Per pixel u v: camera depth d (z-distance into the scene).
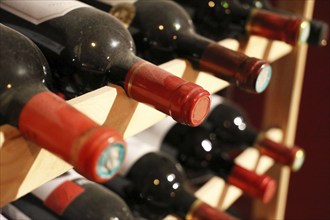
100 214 0.55
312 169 0.96
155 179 0.68
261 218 0.90
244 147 0.83
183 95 0.37
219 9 0.66
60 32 0.46
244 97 0.99
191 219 0.65
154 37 0.57
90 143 0.31
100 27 0.46
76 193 0.55
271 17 0.59
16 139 0.34
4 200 0.35
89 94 0.40
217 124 0.85
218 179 0.71
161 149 0.75
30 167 0.36
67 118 0.32
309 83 0.90
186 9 0.69
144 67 0.41
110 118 0.41
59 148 0.32
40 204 0.55
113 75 0.44
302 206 1.00
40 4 0.47
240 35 0.62
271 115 0.81
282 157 0.74
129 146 0.71
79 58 0.46
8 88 0.37
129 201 0.69
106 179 0.33
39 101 0.34
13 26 0.48
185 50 0.53
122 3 0.56
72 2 0.49
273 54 0.64
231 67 0.48
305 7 0.68
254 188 0.68
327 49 0.86
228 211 0.98
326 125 0.91
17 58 0.40
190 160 0.80
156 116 0.46
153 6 0.58
